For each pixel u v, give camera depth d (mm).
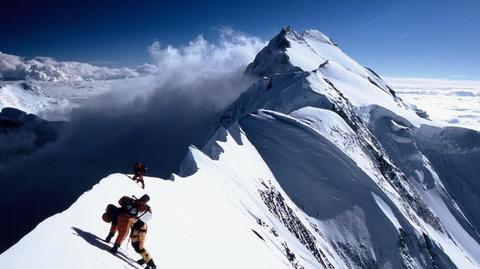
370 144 106250
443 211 121688
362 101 145875
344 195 77125
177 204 21844
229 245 24094
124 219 11664
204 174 39250
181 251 15867
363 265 69500
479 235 121188
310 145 82688
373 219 75500
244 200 46688
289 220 60094
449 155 146250
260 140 82250
